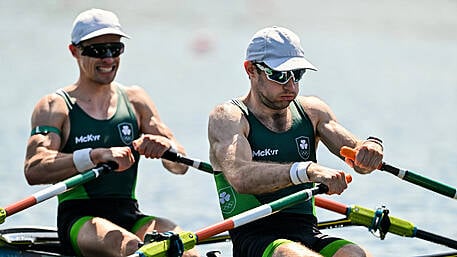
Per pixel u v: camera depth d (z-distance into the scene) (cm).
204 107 10800
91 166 3409
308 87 13788
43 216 5403
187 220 5319
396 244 4644
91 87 3653
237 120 3231
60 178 3462
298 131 3316
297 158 3300
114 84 3747
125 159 3384
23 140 8075
